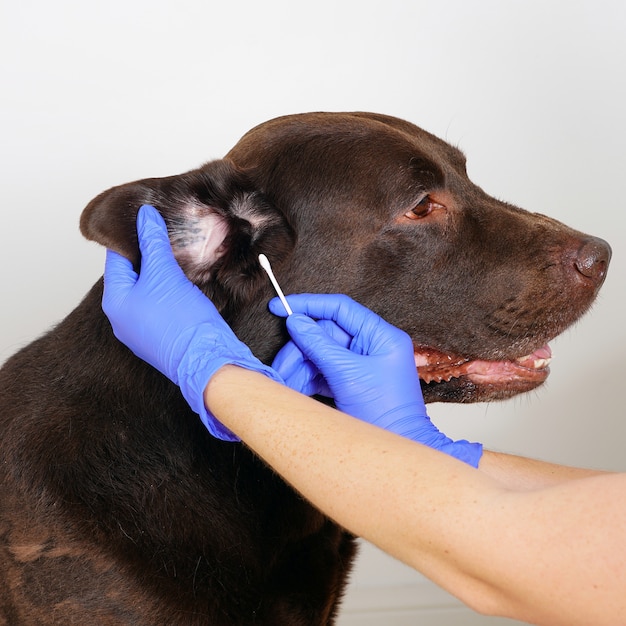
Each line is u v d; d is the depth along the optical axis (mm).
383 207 811
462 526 576
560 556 558
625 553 550
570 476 766
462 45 1218
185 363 712
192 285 758
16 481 771
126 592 751
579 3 1198
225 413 664
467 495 583
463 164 885
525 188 1248
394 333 765
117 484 772
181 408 794
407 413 750
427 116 1232
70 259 1216
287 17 1198
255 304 807
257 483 804
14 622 767
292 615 813
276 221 804
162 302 744
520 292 827
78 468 770
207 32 1192
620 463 1267
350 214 812
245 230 797
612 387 1251
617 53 1208
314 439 619
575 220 1249
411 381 760
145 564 757
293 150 822
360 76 1222
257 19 1195
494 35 1213
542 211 1252
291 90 1219
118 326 762
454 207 837
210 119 1215
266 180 818
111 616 754
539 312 830
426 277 827
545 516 566
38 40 1166
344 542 875
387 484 595
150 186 771
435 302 830
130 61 1188
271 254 803
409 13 1207
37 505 761
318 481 609
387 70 1222
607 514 558
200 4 1185
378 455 604
